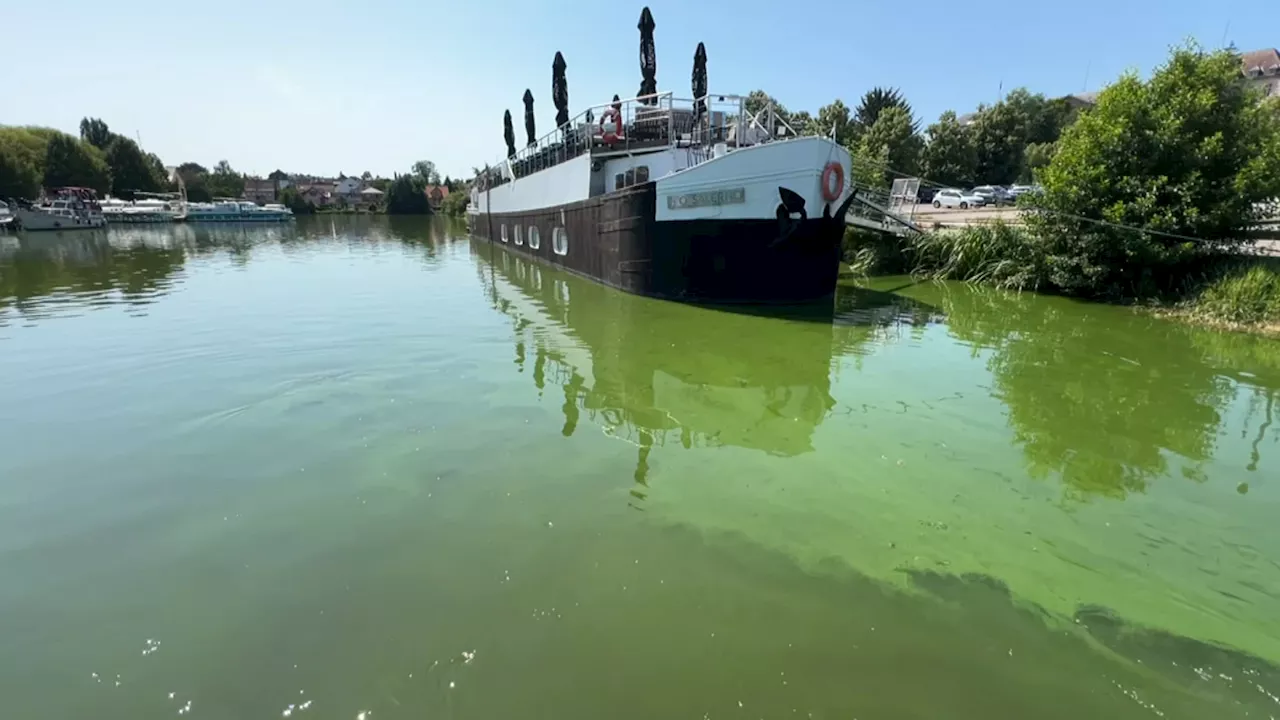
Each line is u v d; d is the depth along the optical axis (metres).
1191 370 9.76
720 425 7.51
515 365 10.02
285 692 3.51
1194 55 14.55
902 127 46.62
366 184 148.38
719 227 14.09
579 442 6.94
